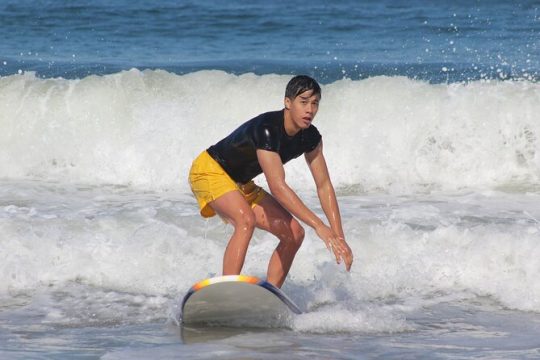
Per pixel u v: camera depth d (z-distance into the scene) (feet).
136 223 93.25
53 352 63.77
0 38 224.74
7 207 101.55
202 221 95.14
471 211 104.06
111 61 190.08
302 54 200.13
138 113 136.26
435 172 127.44
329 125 132.36
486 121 130.62
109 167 130.82
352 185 124.16
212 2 286.46
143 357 62.34
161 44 219.20
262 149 66.03
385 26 241.35
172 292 79.51
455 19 248.32
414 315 73.82
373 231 89.04
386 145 130.21
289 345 65.26
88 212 101.86
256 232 90.43
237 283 65.10
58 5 272.31
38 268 83.25
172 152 131.64
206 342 66.03
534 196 114.93
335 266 82.89
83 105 137.49
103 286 81.35
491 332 69.26
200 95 138.62
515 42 209.77
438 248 85.20
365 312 72.79
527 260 81.15
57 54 201.87
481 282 80.64
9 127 137.28
